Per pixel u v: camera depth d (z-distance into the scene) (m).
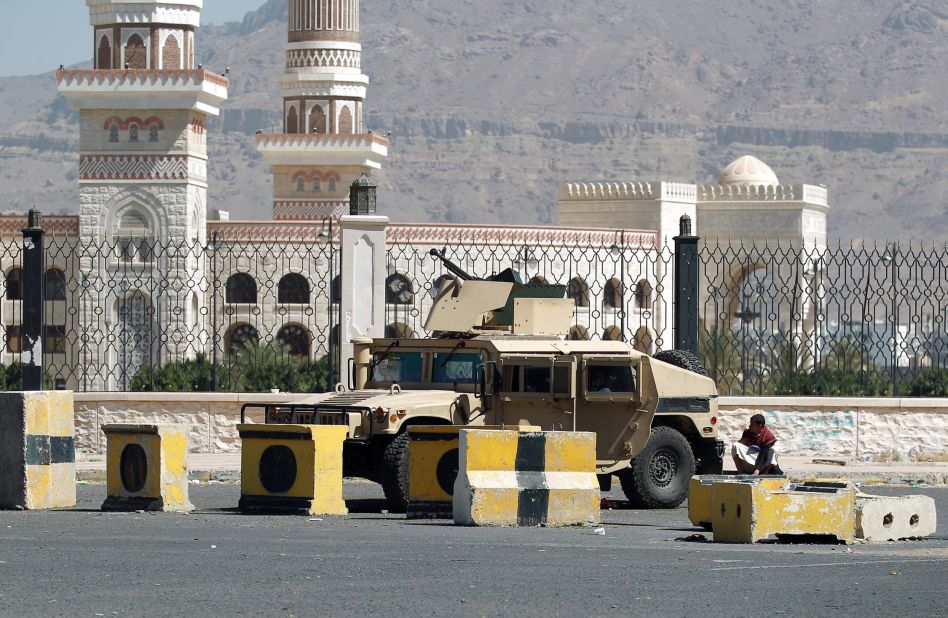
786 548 37.00
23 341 63.28
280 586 29.27
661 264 187.75
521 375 47.59
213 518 43.03
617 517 46.31
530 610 26.94
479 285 49.94
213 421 65.88
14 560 32.69
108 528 39.88
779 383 76.00
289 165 198.00
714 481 39.38
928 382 77.38
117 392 66.12
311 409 46.78
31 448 46.53
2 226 171.75
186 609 26.72
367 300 63.53
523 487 42.06
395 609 26.92
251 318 165.62
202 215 172.12
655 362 49.12
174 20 169.38
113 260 167.25
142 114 168.25
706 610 27.09
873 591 29.27
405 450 45.72
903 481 59.38
